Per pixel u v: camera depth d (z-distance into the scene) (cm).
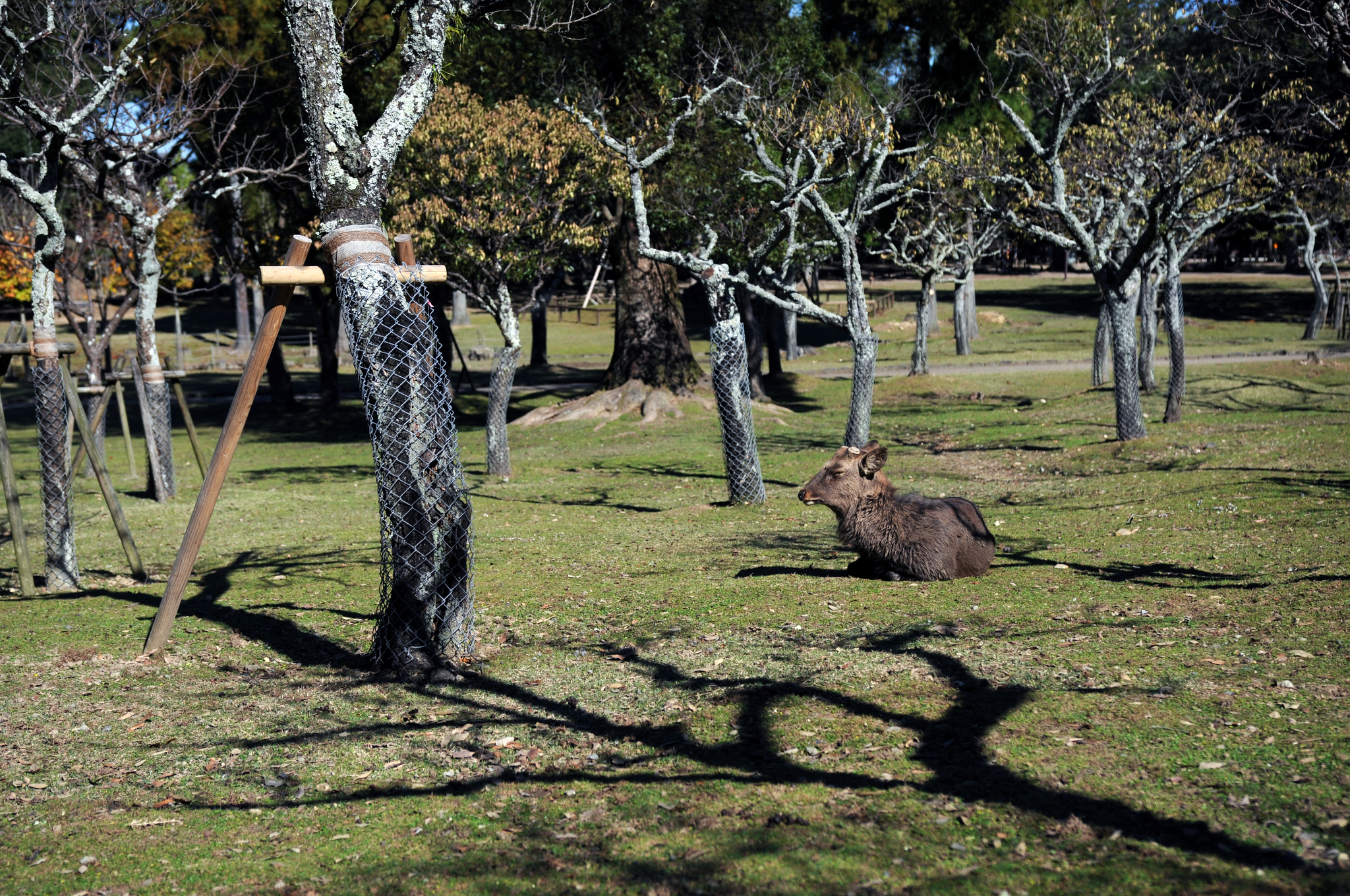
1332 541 877
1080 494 1357
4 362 952
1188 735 455
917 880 347
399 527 646
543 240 2011
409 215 1925
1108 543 984
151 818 441
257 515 1420
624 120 2423
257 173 1875
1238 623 642
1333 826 361
